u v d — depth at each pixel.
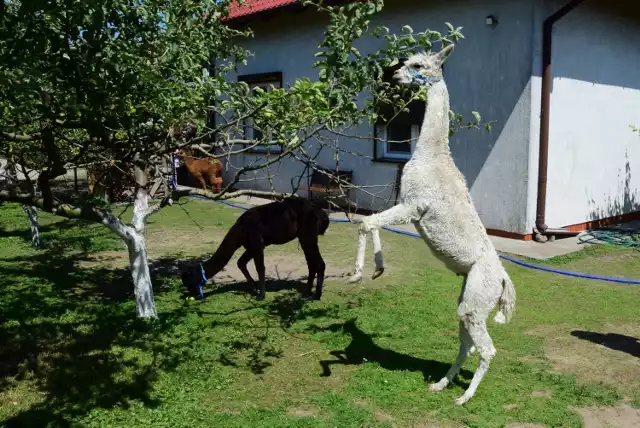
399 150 11.47
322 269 6.61
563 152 9.82
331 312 6.16
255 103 4.13
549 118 9.42
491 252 4.18
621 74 10.80
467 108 10.10
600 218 10.77
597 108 10.38
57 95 3.33
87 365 4.82
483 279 4.09
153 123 4.45
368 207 12.06
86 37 3.02
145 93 3.69
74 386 4.44
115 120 3.63
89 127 3.51
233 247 6.44
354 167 12.25
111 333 5.53
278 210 6.46
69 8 2.67
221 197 5.19
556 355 5.08
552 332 5.62
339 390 4.43
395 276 7.57
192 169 13.88
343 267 8.07
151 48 3.40
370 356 5.06
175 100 3.87
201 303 6.47
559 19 9.19
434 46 10.47
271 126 4.30
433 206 4.02
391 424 3.91
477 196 10.13
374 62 4.45
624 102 10.97
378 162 11.67
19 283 7.15
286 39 13.45
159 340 5.40
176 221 11.54
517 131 9.41
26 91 2.84
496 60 9.59
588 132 10.26
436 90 4.19
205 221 11.55
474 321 4.12
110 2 2.97
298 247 9.41
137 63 3.18
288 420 3.93
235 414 4.05
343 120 4.49
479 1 9.70
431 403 4.19
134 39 3.73
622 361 4.95
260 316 6.05
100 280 7.38
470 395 4.19
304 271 7.90
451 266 4.20
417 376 4.64
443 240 4.06
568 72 9.71
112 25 3.63
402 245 9.41
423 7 10.58
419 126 10.89
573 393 4.36
